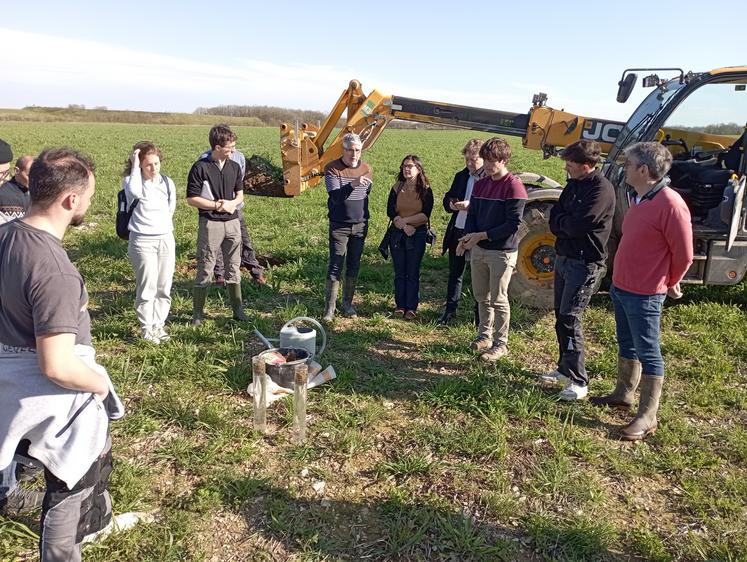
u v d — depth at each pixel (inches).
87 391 87.6
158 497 128.0
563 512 128.4
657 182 145.6
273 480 134.6
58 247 85.0
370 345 216.8
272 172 319.3
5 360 85.8
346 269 242.4
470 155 223.3
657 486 139.7
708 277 236.1
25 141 1197.7
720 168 245.4
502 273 195.6
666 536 122.6
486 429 159.2
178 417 158.2
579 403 175.6
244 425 156.6
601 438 158.7
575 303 168.9
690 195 240.8
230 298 229.9
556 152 284.4
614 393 173.3
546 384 187.8
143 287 197.9
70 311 82.7
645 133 248.1
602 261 165.3
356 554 114.1
